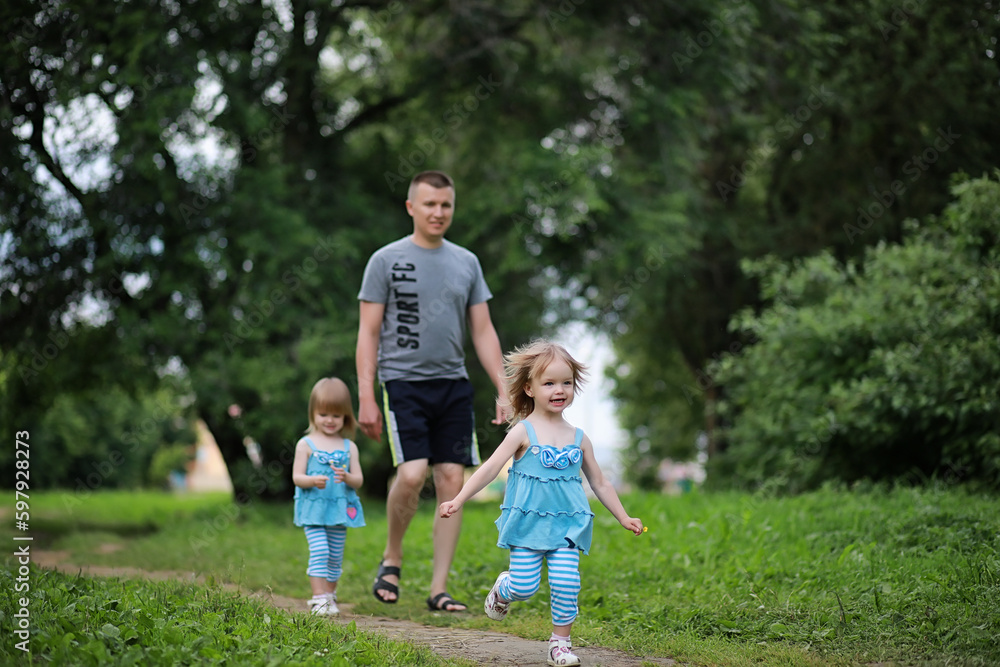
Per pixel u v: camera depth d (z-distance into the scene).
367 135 23.27
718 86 18.78
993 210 11.73
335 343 17.09
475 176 20.77
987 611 5.71
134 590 6.36
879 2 17.27
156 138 15.90
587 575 8.14
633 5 18.27
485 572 8.78
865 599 6.40
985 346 11.05
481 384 22.84
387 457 19.30
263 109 17.56
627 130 19.92
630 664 5.23
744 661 5.18
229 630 5.29
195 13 16.50
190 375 17.30
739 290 25.34
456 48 19.80
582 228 19.42
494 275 20.27
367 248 19.80
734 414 20.34
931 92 17.56
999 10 16.38
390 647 5.26
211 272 17.55
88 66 15.58
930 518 8.86
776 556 8.05
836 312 13.61
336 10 19.14
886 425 12.12
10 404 19.11
